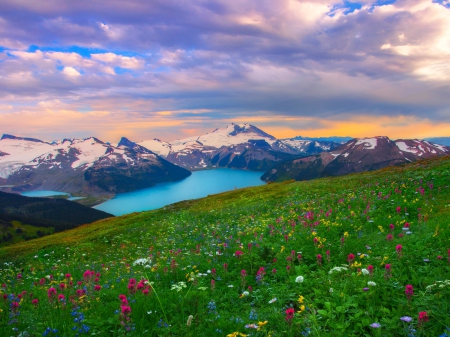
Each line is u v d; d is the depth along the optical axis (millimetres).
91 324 6477
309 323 5770
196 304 7320
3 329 6320
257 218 25797
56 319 6621
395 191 23438
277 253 11297
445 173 26781
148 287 8250
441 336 4668
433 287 6402
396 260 8734
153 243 25188
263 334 5707
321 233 13328
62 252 33250
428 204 17375
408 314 5770
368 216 15781
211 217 36094
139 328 6082
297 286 7938
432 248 9367
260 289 8211
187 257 13211
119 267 15875
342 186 38344
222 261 11688
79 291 8469
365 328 5766
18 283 15195
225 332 5887
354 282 7340
